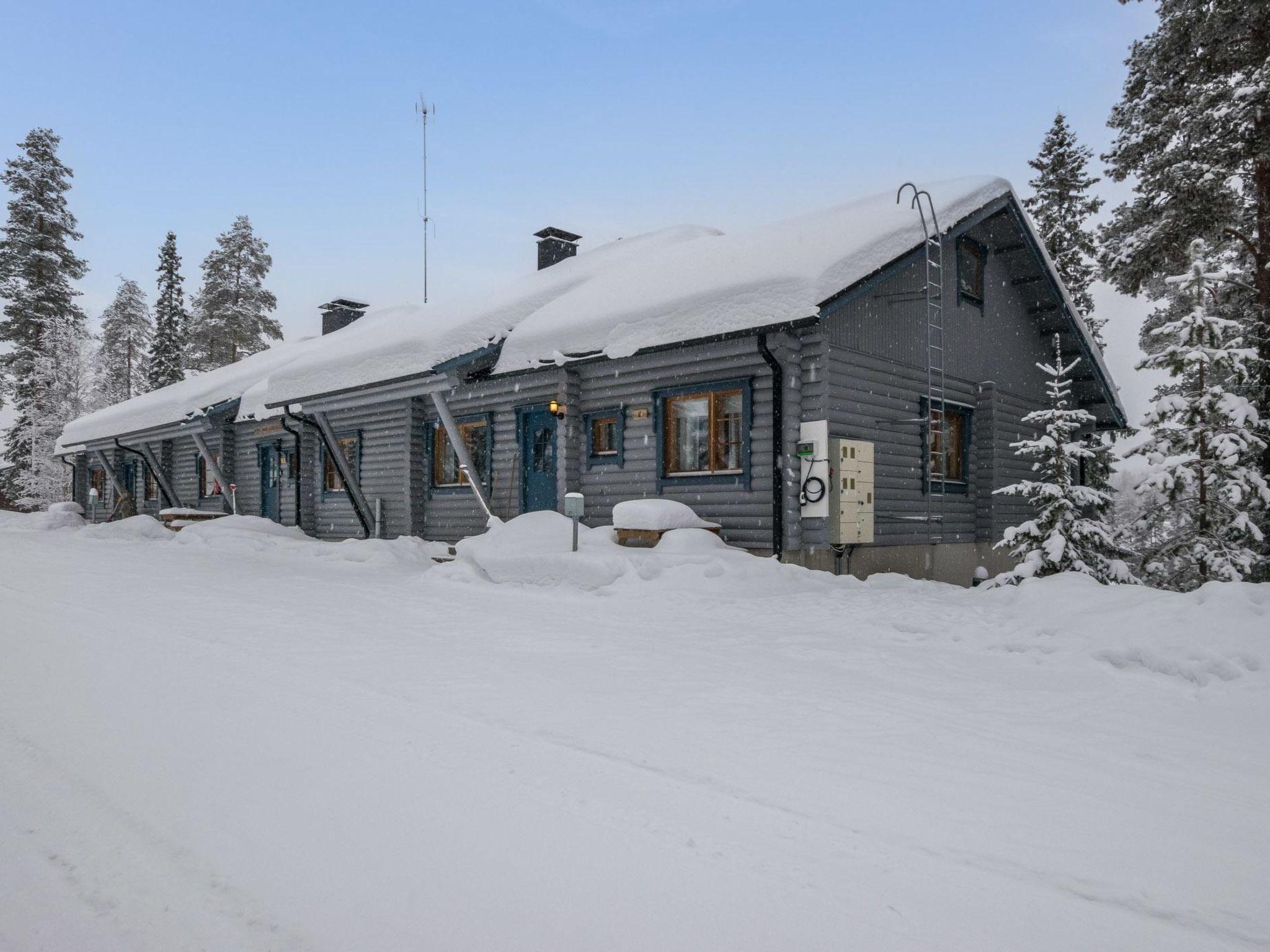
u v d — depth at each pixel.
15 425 41.47
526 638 6.11
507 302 14.48
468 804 2.74
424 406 15.52
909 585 9.55
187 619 6.48
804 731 3.71
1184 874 2.37
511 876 2.22
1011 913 2.09
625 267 14.33
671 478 11.28
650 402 11.57
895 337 11.43
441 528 15.16
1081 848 2.52
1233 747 3.63
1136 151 15.15
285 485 19.81
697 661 5.32
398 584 9.70
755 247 11.95
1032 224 13.47
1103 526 9.48
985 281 13.65
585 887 2.16
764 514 10.30
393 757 3.21
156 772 3.02
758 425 10.41
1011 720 4.01
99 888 2.13
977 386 13.35
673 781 3.00
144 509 27.39
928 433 11.87
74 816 2.61
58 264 42.31
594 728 3.68
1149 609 5.91
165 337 49.84
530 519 11.11
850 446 10.18
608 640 6.07
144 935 1.89
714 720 3.87
